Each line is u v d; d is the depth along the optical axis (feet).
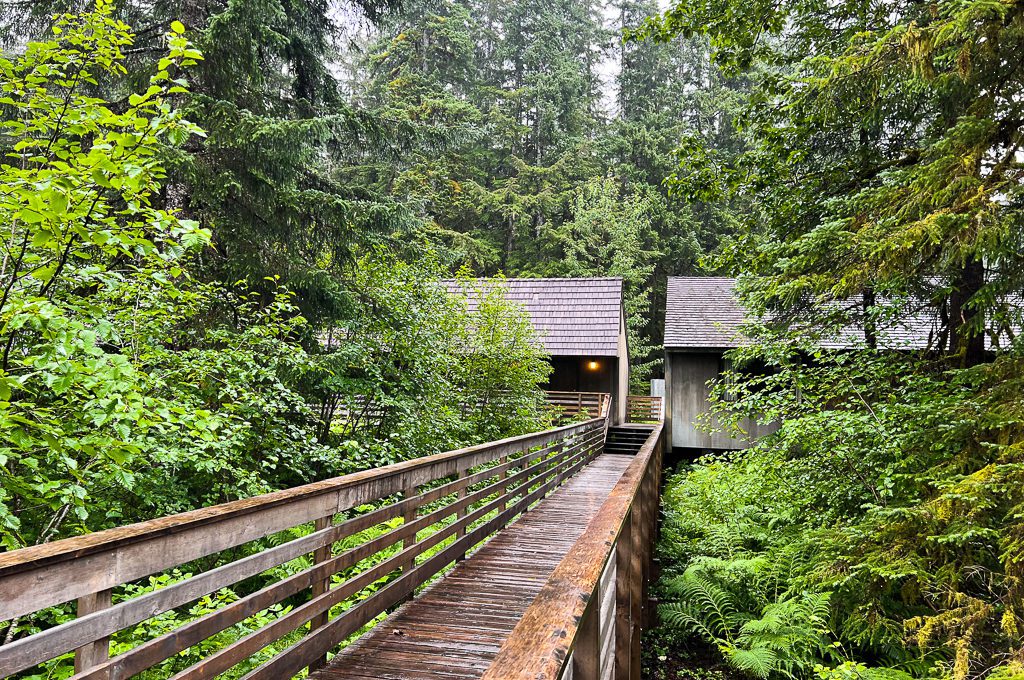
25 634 12.81
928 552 15.69
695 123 127.34
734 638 20.62
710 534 26.84
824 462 20.51
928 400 18.21
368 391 27.35
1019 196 15.42
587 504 25.98
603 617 12.72
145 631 13.74
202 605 15.25
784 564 21.43
